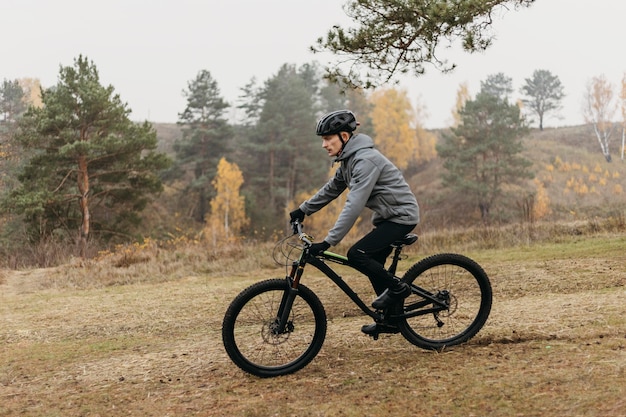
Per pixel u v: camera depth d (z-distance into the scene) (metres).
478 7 7.49
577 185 55.16
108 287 9.79
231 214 50.28
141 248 13.30
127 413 3.66
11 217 32.03
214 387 3.97
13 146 38.16
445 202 56.59
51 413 3.78
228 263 11.20
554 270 7.58
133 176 29.48
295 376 4.05
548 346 4.16
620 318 4.74
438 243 11.92
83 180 28.20
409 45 8.49
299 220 4.35
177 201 60.53
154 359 4.90
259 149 58.53
